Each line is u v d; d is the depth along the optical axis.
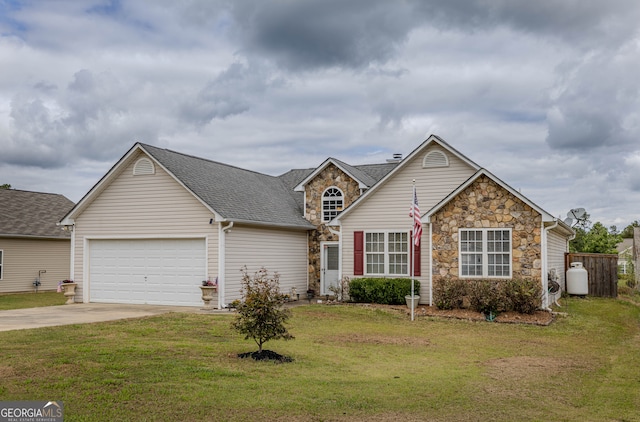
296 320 16.61
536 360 11.72
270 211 22.86
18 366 9.28
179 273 20.27
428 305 20.05
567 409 8.12
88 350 10.64
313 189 25.30
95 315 17.19
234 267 20.05
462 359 11.68
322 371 10.03
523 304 17.39
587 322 16.98
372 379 9.55
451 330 15.55
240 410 7.43
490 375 10.16
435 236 19.39
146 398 7.79
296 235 24.36
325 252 25.00
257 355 10.79
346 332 14.80
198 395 7.99
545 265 17.94
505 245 18.44
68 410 7.20
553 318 17.33
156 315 16.67
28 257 29.12
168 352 10.81
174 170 20.30
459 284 18.56
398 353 12.17
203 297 19.06
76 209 21.77
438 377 9.86
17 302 22.91
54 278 30.48
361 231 21.70
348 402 8.00
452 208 19.19
